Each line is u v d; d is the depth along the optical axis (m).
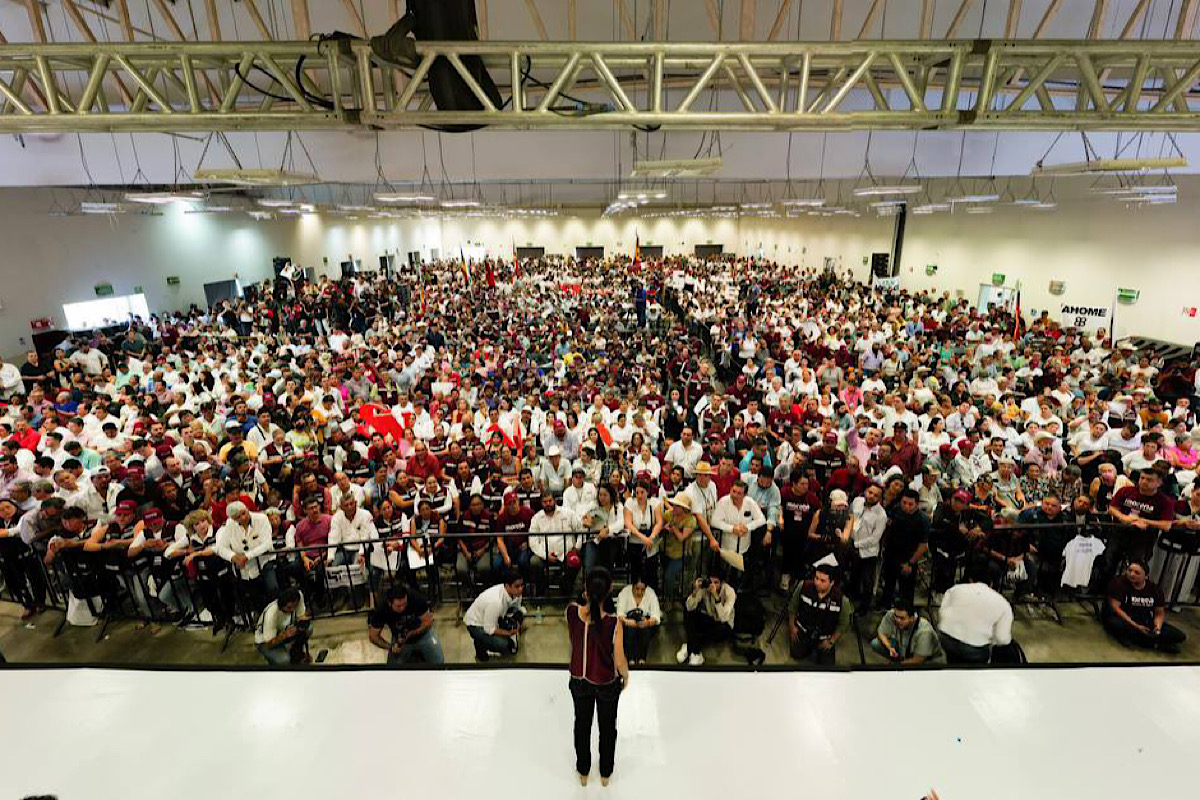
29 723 3.52
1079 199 13.95
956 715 3.51
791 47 4.24
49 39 7.05
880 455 6.34
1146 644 4.58
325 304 18.14
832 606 4.25
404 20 4.13
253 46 4.22
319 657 4.68
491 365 11.09
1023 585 5.12
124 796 3.09
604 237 40.12
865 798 3.02
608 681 2.88
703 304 17.64
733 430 7.41
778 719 3.50
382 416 7.43
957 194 17.05
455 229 40.28
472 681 3.80
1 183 9.72
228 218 19.12
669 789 3.07
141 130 4.42
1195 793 3.04
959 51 4.25
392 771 3.19
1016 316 14.42
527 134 9.74
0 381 9.52
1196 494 4.80
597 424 7.50
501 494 5.67
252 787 3.11
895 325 14.22
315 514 5.23
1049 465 6.14
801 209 22.70
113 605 5.09
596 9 7.06
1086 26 7.27
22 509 5.28
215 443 7.06
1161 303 12.01
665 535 5.42
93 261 14.10
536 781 3.12
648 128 4.64
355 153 9.82
